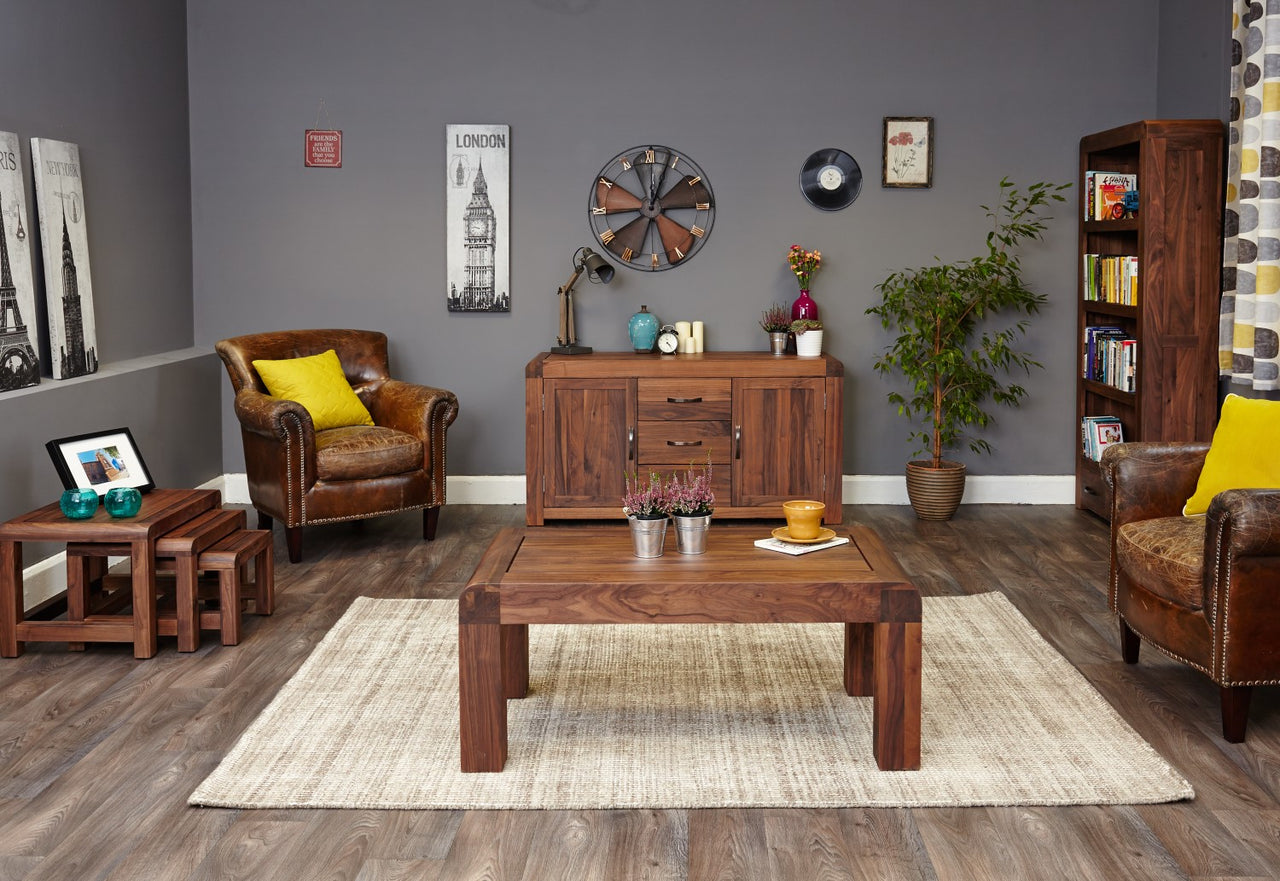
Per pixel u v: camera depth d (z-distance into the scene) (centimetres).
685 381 501
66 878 219
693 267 557
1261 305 431
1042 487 566
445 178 552
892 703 262
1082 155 545
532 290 559
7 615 337
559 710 302
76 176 438
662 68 547
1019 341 558
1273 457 313
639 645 355
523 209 554
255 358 491
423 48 547
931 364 530
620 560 281
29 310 405
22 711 299
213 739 283
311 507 453
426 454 480
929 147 546
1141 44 543
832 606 261
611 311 559
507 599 260
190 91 551
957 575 436
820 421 504
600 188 551
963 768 265
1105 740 279
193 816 244
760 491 507
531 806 248
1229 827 238
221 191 555
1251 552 266
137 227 500
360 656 342
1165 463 335
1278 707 305
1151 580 301
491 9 545
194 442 533
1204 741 283
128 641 340
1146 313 480
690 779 261
